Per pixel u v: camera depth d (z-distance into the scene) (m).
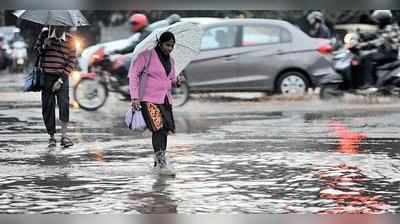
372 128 22.62
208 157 17.41
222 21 31.19
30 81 18.97
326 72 31.00
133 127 15.64
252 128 22.69
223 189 13.99
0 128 22.75
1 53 52.12
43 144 19.53
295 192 13.77
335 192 13.79
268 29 31.28
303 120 24.77
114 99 32.47
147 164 16.53
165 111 15.46
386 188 14.10
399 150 18.42
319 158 17.27
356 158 17.23
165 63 15.48
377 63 30.53
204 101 31.81
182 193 13.69
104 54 30.52
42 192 13.77
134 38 31.97
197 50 16.55
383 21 31.36
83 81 28.56
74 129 22.62
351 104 30.17
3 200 13.19
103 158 17.34
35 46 19.31
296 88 31.23
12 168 16.06
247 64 30.95
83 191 13.85
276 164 16.52
